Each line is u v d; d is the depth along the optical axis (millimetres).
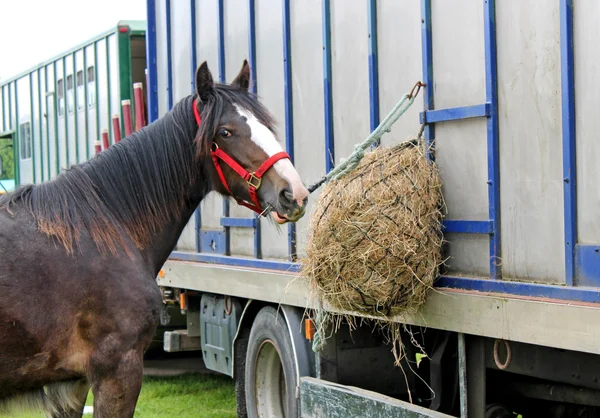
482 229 3611
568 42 3182
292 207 3447
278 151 3531
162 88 6918
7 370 3244
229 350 5785
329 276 3777
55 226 3348
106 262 3406
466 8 3717
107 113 9945
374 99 4270
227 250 5812
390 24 4188
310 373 4773
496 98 3559
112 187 3600
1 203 3400
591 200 3119
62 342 3311
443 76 3869
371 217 3646
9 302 3160
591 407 3947
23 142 13875
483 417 3707
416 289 3727
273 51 5238
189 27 6348
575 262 3176
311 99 4848
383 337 4715
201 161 3719
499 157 3559
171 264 6496
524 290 3375
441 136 3893
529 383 3928
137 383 3414
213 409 6574
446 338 4078
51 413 3531
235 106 3605
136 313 3420
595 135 3100
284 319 4945
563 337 3084
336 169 3922
